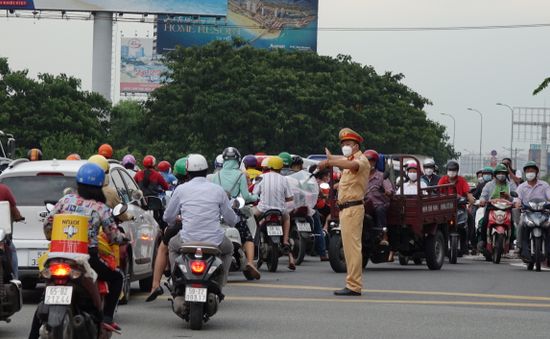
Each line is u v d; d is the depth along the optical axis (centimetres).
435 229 3136
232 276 2758
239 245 2342
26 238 2075
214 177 2516
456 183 3638
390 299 2227
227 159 2525
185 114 11156
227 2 15362
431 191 3200
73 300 1317
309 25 16262
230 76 11300
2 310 1661
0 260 1644
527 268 3194
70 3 14325
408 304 2130
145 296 2248
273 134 11281
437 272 3014
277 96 11456
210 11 14588
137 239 2153
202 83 11288
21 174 2119
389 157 3011
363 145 12181
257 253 2892
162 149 11031
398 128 12562
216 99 11012
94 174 1396
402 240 3045
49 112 10781
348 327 1764
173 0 14550
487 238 3522
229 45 11662
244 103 11069
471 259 3766
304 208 3136
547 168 19025
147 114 11281
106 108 11381
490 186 3569
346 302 2152
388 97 12675
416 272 3003
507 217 3500
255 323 1808
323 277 2736
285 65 12119
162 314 1925
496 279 2778
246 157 3372
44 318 1302
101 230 1415
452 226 3412
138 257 2162
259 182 2880
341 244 2884
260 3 16262
